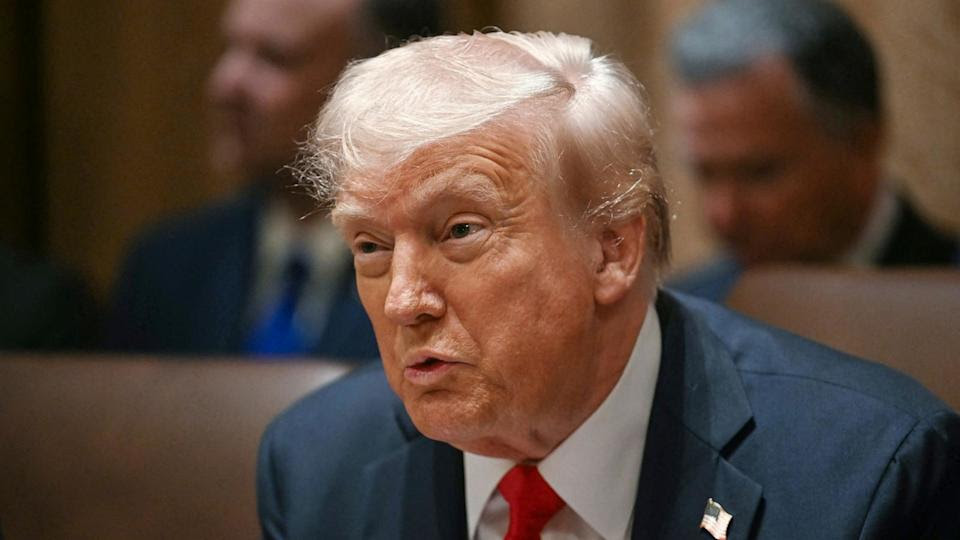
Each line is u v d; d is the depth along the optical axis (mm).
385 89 3637
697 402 4035
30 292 7320
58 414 5051
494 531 4160
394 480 4305
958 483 3873
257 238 7145
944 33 7371
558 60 3854
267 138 7020
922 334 4820
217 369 5023
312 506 4363
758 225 6672
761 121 6531
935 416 3908
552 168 3627
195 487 4875
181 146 9398
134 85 9430
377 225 3639
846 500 3750
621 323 3918
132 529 4891
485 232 3584
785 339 4262
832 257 6727
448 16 7910
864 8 7523
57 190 9594
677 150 7562
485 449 3941
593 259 3758
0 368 5180
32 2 9570
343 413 4547
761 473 3873
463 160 3543
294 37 6902
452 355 3596
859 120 6578
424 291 3590
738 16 6559
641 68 8188
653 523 3906
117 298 7434
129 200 9484
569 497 3996
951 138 7383
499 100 3584
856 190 6664
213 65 9320
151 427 4965
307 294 6906
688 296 4516
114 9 9414
